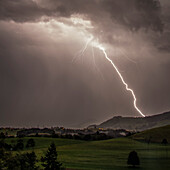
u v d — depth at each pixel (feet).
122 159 246.47
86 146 351.25
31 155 113.39
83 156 267.59
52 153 154.30
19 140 384.47
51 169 151.53
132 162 206.08
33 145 366.84
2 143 71.72
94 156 267.18
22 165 73.61
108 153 288.51
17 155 73.26
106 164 216.33
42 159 153.89
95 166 204.95
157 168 198.08
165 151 289.94
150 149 306.76
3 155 67.82
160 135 390.21
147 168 198.29
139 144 347.15
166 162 224.94
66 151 309.42
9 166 67.36
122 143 363.35
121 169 193.06
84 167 198.90
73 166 202.69
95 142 389.19
